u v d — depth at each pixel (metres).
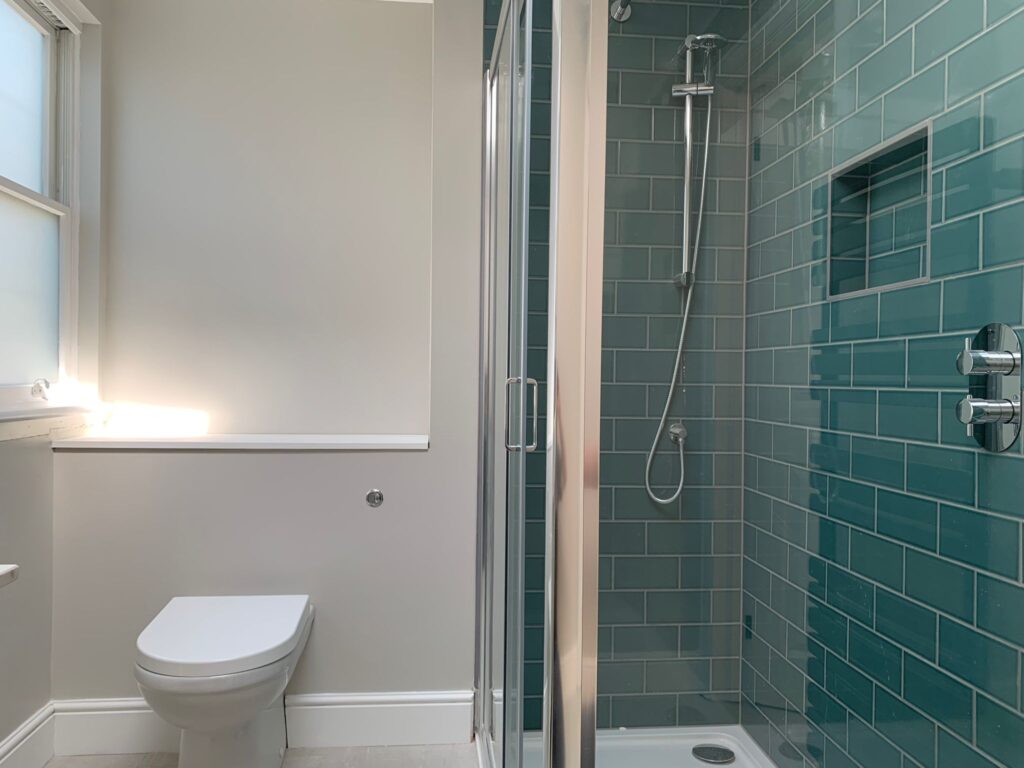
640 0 1.50
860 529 1.38
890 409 1.31
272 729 1.98
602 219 1.10
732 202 1.50
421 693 2.21
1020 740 1.06
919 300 1.26
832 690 1.42
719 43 1.50
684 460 1.51
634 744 1.49
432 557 2.21
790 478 1.49
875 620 1.33
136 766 2.03
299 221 2.43
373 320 2.46
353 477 2.18
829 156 1.45
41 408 2.01
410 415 2.47
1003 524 1.09
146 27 2.37
